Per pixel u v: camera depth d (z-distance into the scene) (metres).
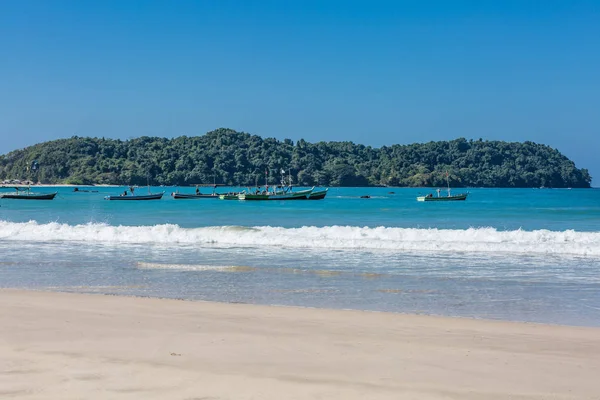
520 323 11.30
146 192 183.50
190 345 9.30
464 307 13.17
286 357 8.70
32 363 8.20
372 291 15.04
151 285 15.88
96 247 25.00
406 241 25.58
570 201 106.69
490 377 7.92
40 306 12.37
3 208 74.06
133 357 8.55
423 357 8.82
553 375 8.05
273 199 99.88
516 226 41.88
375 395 7.12
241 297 14.24
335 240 25.48
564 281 16.61
